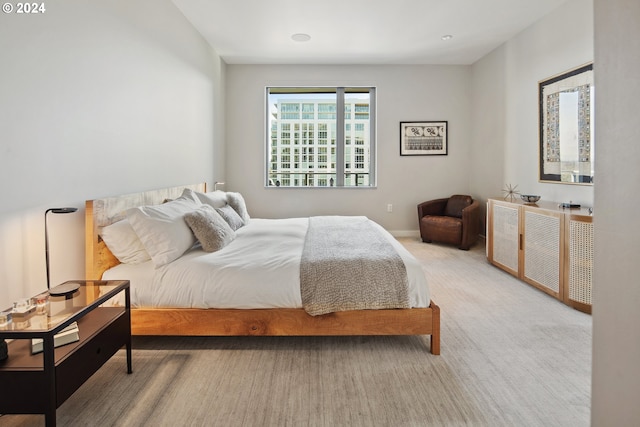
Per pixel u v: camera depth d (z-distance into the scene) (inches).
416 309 83.5
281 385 71.8
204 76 174.7
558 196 145.5
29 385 51.9
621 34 35.7
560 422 60.7
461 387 70.8
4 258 65.4
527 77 165.8
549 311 109.2
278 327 83.8
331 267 85.2
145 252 91.4
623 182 35.7
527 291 127.2
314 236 116.5
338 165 229.3
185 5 140.0
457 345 88.1
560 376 74.6
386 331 83.5
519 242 139.7
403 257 89.3
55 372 53.1
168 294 84.1
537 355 83.2
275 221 156.6
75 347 58.7
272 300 83.3
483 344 88.6
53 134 76.7
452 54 203.8
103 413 63.1
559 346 87.4
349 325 83.6
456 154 226.1
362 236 114.9
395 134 224.7
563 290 115.0
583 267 107.5
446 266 160.1
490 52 199.2
